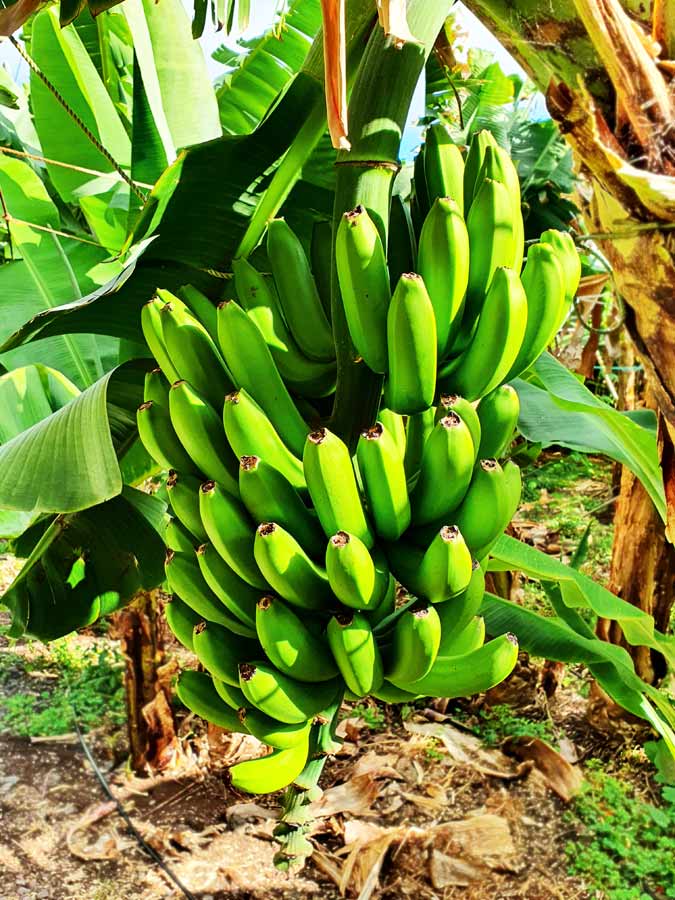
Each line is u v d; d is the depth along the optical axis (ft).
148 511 4.44
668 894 6.28
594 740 8.22
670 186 2.62
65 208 6.49
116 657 9.66
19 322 5.13
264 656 2.85
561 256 2.94
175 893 6.43
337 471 2.55
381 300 2.69
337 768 8.04
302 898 6.44
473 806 7.38
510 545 4.44
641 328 2.93
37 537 4.52
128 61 6.86
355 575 2.51
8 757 7.96
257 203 3.42
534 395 4.88
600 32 2.55
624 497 7.70
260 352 2.84
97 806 7.35
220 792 7.64
